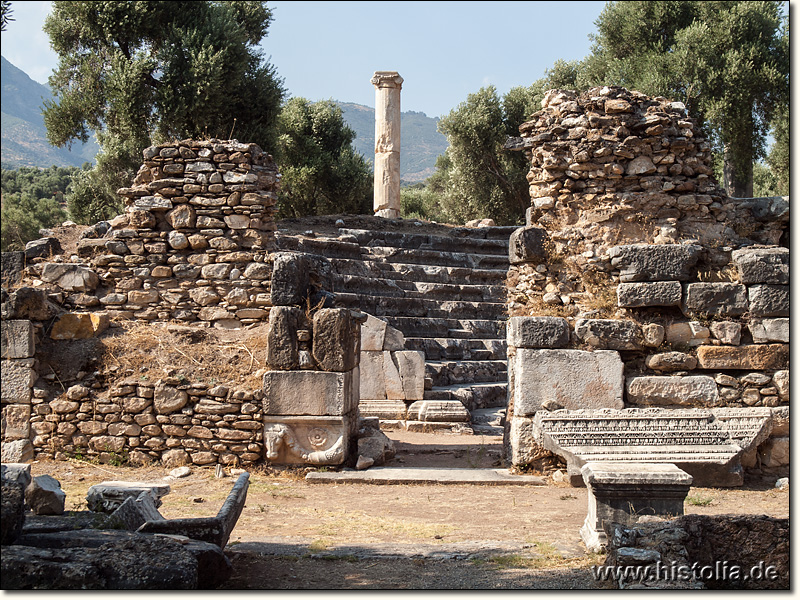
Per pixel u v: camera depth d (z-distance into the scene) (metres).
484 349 15.96
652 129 9.10
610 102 9.18
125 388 8.54
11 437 8.56
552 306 9.02
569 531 6.20
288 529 6.23
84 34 21.50
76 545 4.32
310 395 8.36
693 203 9.11
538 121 9.48
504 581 4.73
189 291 10.18
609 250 8.89
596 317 8.77
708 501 7.24
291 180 29.11
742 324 8.65
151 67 20.59
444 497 7.50
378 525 6.39
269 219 10.46
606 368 8.43
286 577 4.82
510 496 7.54
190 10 22.11
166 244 10.27
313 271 9.38
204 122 20.78
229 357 8.97
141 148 21.00
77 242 11.31
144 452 8.48
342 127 33.22
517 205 30.98
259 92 22.39
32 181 46.78
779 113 22.03
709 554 5.04
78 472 8.09
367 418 10.24
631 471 5.57
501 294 18.27
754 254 8.67
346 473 8.23
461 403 12.54
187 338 9.38
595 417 8.17
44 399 8.66
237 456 8.38
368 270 17.02
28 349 8.65
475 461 9.39
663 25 23.31
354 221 20.30
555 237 9.23
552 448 8.10
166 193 10.30
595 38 25.08
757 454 8.32
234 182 10.28
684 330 8.66
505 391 14.90
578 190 9.28
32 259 10.72
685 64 20.84
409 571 5.00
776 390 8.47
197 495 7.29
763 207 9.21
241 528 6.22
